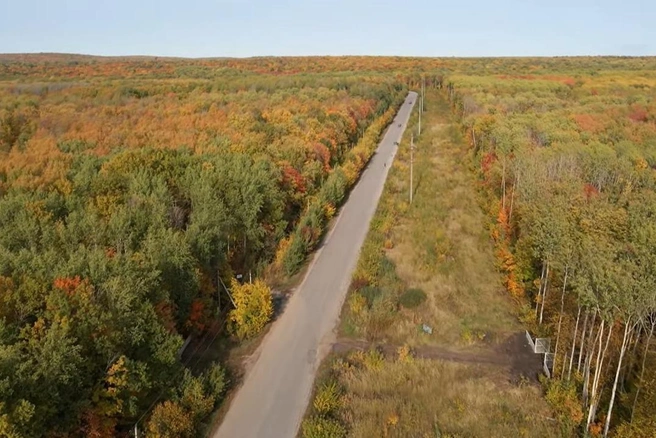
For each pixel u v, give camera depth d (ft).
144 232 103.30
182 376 79.66
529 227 119.24
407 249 145.89
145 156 142.10
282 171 158.92
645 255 75.66
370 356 93.56
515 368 94.73
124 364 68.95
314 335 102.42
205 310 99.66
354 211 173.99
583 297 79.51
